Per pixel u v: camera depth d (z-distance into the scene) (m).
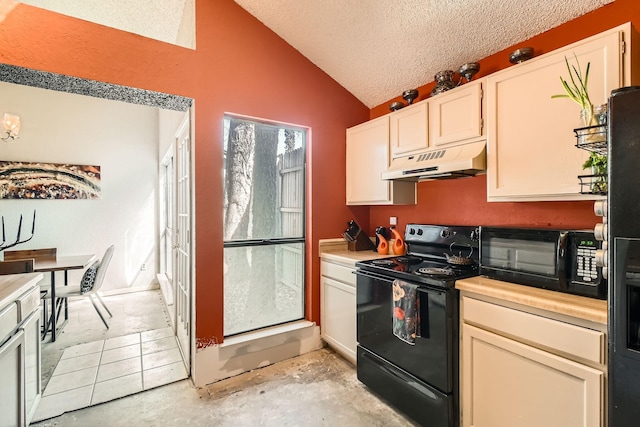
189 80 2.09
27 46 1.63
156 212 4.70
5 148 3.74
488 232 1.68
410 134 2.22
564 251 1.36
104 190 4.34
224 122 2.38
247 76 2.33
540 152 1.51
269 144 2.61
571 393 1.19
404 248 2.52
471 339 1.55
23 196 3.83
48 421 1.77
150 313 3.64
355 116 2.92
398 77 2.48
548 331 1.26
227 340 2.29
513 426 1.37
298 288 2.74
